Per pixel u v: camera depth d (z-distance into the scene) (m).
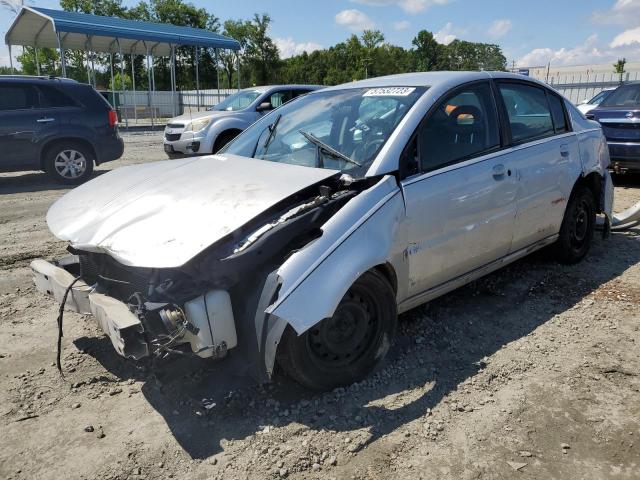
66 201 3.62
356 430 2.74
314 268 2.74
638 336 3.69
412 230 3.26
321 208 2.96
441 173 3.47
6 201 8.38
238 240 2.76
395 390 3.08
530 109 4.45
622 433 2.70
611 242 5.80
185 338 2.69
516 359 3.41
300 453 2.57
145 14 60.84
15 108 9.45
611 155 8.55
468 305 4.21
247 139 4.32
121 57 23.72
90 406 2.98
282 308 2.63
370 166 3.27
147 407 2.96
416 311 4.10
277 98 11.95
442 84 3.76
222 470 2.48
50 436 2.73
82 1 56.69
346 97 4.06
